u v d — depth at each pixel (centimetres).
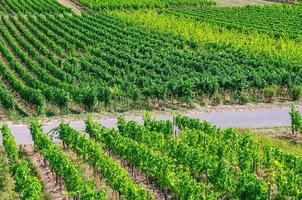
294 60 8306
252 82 6775
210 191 4031
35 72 7450
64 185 4194
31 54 8556
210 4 14512
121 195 3978
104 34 9888
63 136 4825
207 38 9731
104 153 4378
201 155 4294
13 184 4219
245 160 4381
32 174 4422
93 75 7362
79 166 4353
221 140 4828
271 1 15550
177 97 6475
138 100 6325
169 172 3969
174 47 9225
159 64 7788
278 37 10288
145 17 11544
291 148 5109
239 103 6581
